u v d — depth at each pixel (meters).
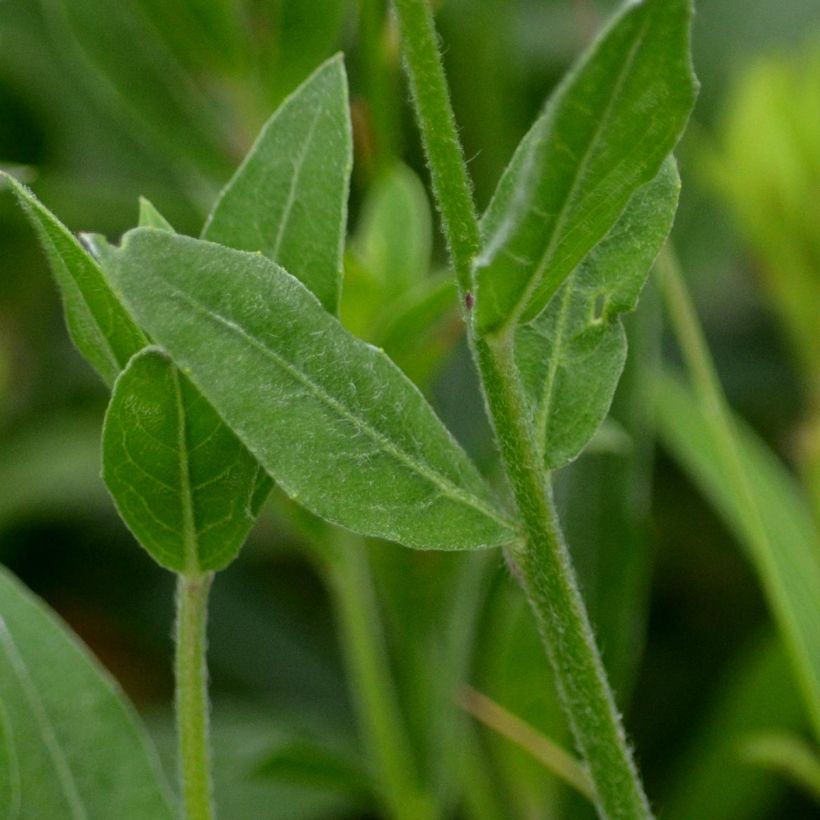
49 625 0.48
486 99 0.67
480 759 0.57
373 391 0.43
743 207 0.63
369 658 0.54
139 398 0.43
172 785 0.60
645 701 0.68
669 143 0.41
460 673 0.54
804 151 0.61
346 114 0.45
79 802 0.47
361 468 0.43
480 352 0.43
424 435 0.43
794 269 0.62
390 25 0.56
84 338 0.44
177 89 0.58
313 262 0.45
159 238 0.42
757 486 0.55
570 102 0.41
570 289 0.45
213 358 0.42
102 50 0.58
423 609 0.55
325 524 0.53
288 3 0.56
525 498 0.43
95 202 0.64
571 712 0.44
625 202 0.42
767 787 0.59
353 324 0.53
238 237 0.45
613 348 0.45
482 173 0.67
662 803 0.63
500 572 0.56
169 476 0.43
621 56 0.40
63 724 0.47
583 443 0.45
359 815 0.64
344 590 0.54
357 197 0.63
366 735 0.55
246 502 0.44
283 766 0.56
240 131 0.58
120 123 0.71
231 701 0.70
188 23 0.56
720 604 0.71
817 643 0.54
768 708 0.60
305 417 0.43
